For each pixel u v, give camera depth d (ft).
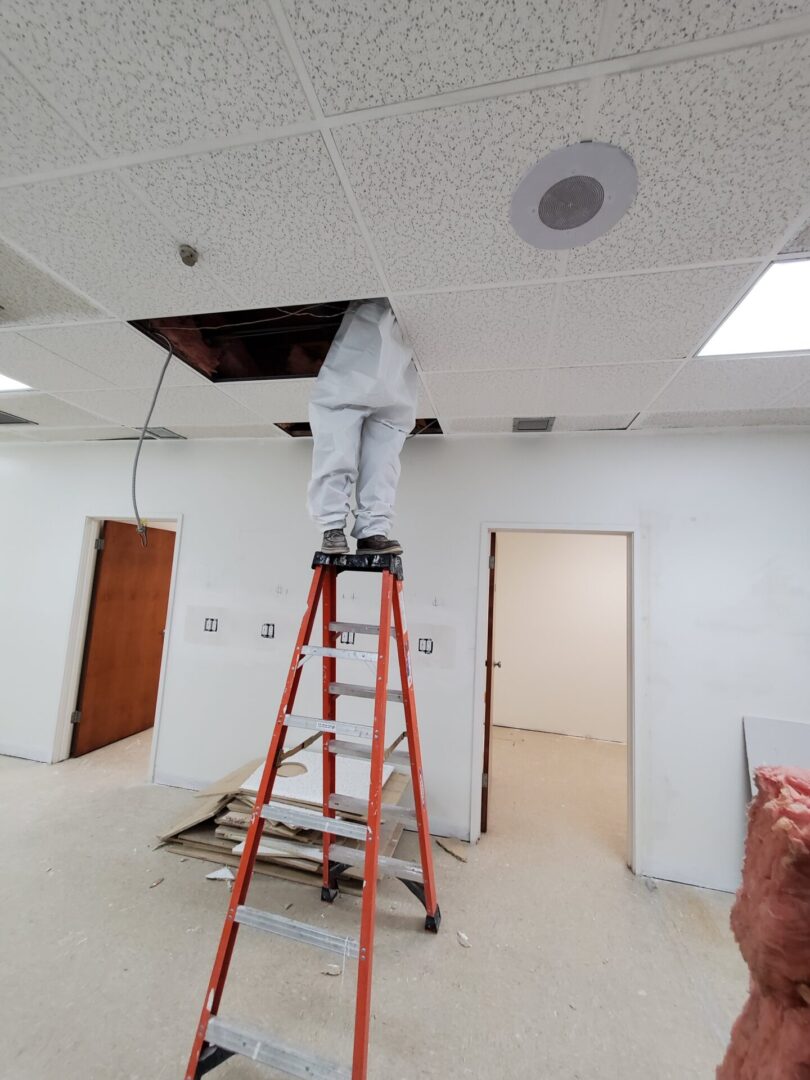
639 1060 4.69
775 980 1.97
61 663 11.73
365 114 3.03
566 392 7.30
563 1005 5.29
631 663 8.56
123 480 11.73
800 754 7.58
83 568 12.03
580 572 16.15
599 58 2.65
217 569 10.81
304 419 9.18
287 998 5.21
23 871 7.27
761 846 2.16
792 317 5.13
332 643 6.07
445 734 9.07
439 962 5.82
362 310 5.28
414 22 2.53
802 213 3.67
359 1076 3.58
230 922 4.28
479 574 9.36
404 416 5.79
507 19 2.49
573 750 14.23
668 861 7.84
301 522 10.52
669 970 5.87
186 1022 4.87
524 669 16.31
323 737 6.23
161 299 5.30
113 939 5.97
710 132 3.05
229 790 8.14
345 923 6.41
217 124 3.15
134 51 2.74
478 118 3.04
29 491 12.32
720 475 8.53
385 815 6.40
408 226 4.00
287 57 2.72
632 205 3.66
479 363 6.44
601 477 9.05
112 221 4.11
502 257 4.33
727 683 8.06
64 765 11.35
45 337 6.31
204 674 10.55
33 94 3.01
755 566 8.21
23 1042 4.61
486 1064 4.58
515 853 8.41
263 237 4.25
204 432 10.62
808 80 2.69
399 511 9.80
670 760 8.07
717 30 2.49
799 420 8.04
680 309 5.04
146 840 8.22
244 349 7.04
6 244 4.53
